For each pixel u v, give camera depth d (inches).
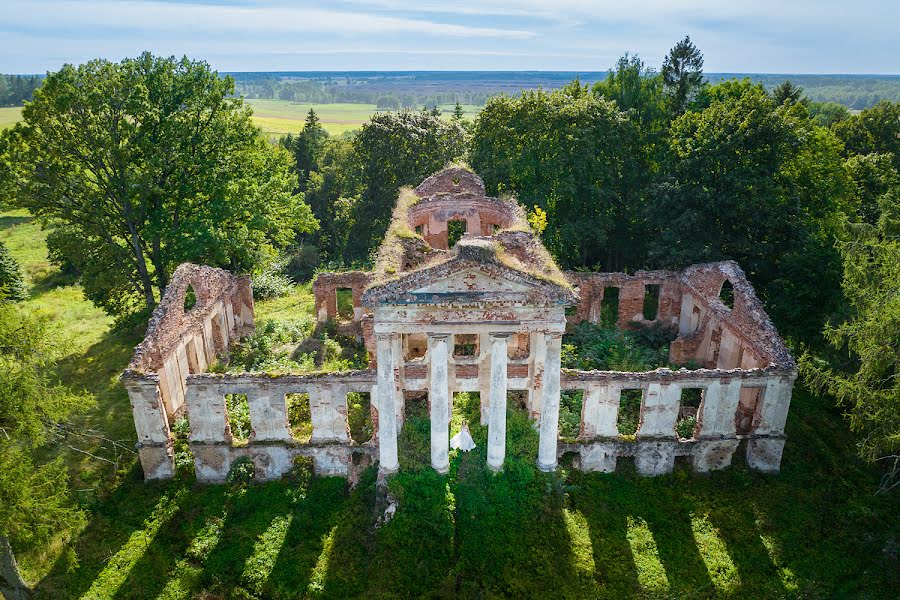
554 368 895.1
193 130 1524.4
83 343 1566.2
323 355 1419.8
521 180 1780.3
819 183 1608.0
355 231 2235.5
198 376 970.1
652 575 852.6
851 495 1001.5
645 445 1027.3
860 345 950.4
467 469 957.8
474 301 840.3
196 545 901.8
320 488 1007.6
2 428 815.1
